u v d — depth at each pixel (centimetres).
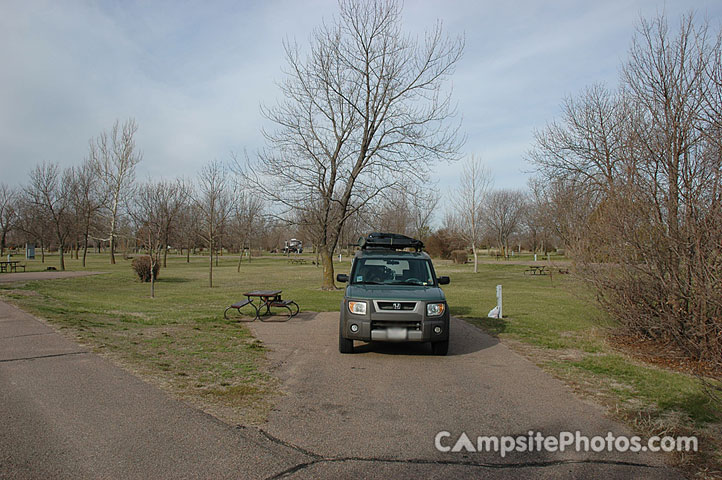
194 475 346
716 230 662
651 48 818
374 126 2047
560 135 1722
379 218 2183
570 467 381
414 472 364
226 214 3453
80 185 4031
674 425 476
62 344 741
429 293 787
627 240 811
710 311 706
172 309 1351
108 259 5428
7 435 404
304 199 2103
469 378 655
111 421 442
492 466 379
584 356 809
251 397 539
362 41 1977
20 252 7212
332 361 744
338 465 372
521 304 1655
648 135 793
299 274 3441
